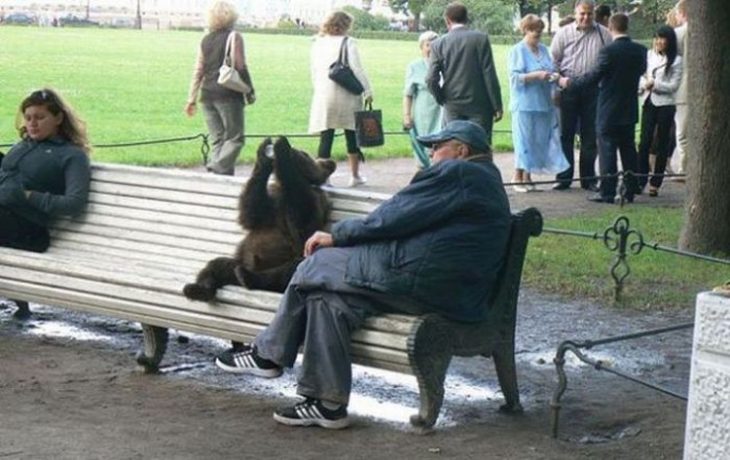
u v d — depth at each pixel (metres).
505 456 6.87
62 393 7.78
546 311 10.58
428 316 7.02
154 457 6.65
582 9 17.39
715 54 12.88
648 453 6.98
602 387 8.37
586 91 17.56
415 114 17.70
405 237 7.10
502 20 73.12
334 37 17.58
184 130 26.42
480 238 7.09
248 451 6.80
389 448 6.92
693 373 4.82
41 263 8.63
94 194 9.38
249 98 17.27
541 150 17.92
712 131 12.89
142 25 105.19
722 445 4.75
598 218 15.28
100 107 31.45
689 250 13.04
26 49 55.81
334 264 7.15
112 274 8.26
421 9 86.12
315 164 8.10
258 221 7.94
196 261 8.70
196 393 7.88
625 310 10.66
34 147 9.36
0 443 6.78
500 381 7.62
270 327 7.28
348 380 7.14
